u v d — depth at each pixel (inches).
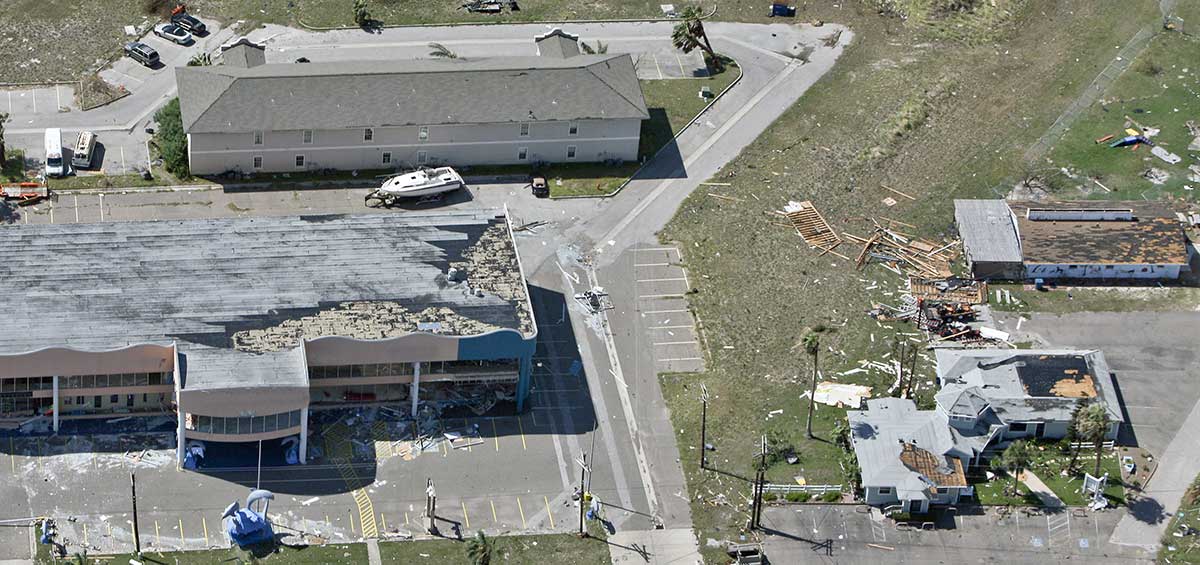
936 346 6146.7
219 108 6658.5
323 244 5989.2
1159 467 5654.5
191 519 5260.8
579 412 5802.2
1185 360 6136.8
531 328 5693.9
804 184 7037.4
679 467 5600.4
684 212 6830.7
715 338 6161.4
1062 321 6299.2
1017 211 6658.5
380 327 5629.9
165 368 5506.9
